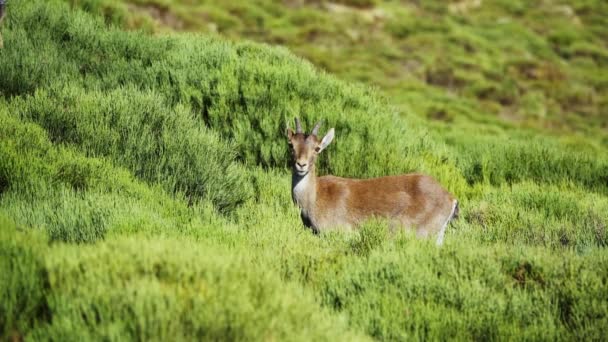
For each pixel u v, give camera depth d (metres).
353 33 158.00
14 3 50.59
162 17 110.56
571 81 158.38
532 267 22.64
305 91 46.81
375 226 26.62
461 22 191.12
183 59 48.09
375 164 40.16
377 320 18.69
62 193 24.94
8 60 38.88
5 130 28.30
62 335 14.65
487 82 141.00
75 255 17.58
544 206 37.06
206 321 15.53
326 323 17.30
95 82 43.44
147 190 28.45
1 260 16.64
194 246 20.31
